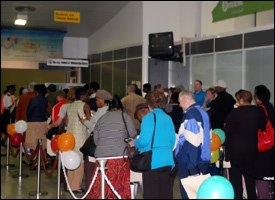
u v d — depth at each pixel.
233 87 9.01
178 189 6.27
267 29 8.03
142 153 3.97
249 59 8.52
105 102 5.50
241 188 4.85
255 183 5.08
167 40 9.81
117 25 13.77
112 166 4.74
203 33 11.77
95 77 15.66
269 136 4.81
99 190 5.13
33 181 7.00
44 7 13.15
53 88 7.95
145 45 11.99
